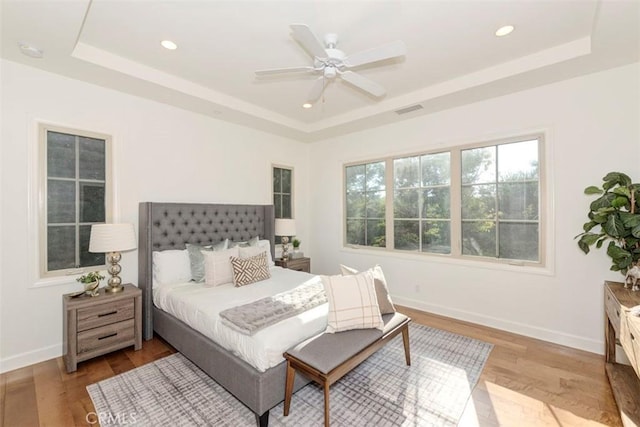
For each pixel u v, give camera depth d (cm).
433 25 214
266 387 177
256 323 196
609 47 219
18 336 245
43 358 255
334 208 479
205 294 266
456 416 186
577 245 272
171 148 342
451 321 341
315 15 203
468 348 275
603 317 260
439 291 363
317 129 439
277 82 310
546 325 289
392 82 309
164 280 301
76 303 238
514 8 196
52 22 192
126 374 233
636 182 245
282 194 479
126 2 188
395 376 230
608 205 228
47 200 260
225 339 204
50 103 260
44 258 258
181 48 246
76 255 277
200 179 370
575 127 271
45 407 194
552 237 284
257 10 197
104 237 258
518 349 272
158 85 286
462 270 344
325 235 493
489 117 320
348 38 230
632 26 193
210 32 223
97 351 249
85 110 279
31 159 250
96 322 249
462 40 233
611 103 254
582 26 215
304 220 513
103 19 206
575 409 191
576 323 274
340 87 321
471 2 190
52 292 261
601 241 238
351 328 213
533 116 293
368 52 193
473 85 288
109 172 296
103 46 242
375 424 179
